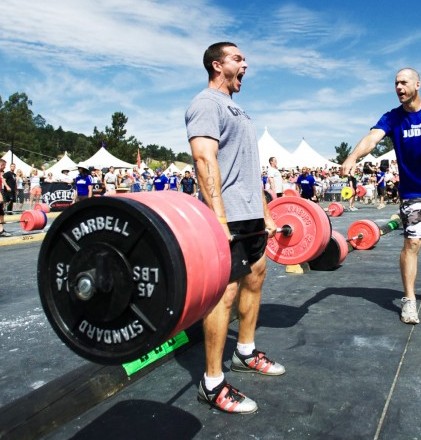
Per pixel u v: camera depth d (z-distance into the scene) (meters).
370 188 23.28
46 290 1.79
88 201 1.70
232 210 2.53
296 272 5.98
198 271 1.69
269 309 4.36
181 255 1.62
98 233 1.72
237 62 2.58
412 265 3.81
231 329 3.78
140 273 1.66
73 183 19.70
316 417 2.37
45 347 3.57
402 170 3.78
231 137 2.52
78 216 1.74
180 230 1.69
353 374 2.88
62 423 2.33
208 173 2.37
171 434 2.24
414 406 2.46
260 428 2.28
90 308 1.71
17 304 4.90
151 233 1.60
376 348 3.30
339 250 5.97
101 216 1.71
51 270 1.79
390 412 2.40
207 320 2.41
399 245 8.22
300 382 2.78
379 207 19.05
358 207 20.09
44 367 3.17
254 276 2.78
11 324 4.19
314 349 3.32
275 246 3.69
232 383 2.78
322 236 3.53
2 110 97.88
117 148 53.41
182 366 3.06
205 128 2.39
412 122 3.65
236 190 2.55
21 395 2.74
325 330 3.73
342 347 3.34
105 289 1.65
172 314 1.60
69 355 3.39
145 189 25.61
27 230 11.16
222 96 2.55
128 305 1.67
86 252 1.68
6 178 17.36
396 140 3.76
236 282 2.46
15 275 6.51
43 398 2.36
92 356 1.72
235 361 2.93
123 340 1.69
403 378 2.80
